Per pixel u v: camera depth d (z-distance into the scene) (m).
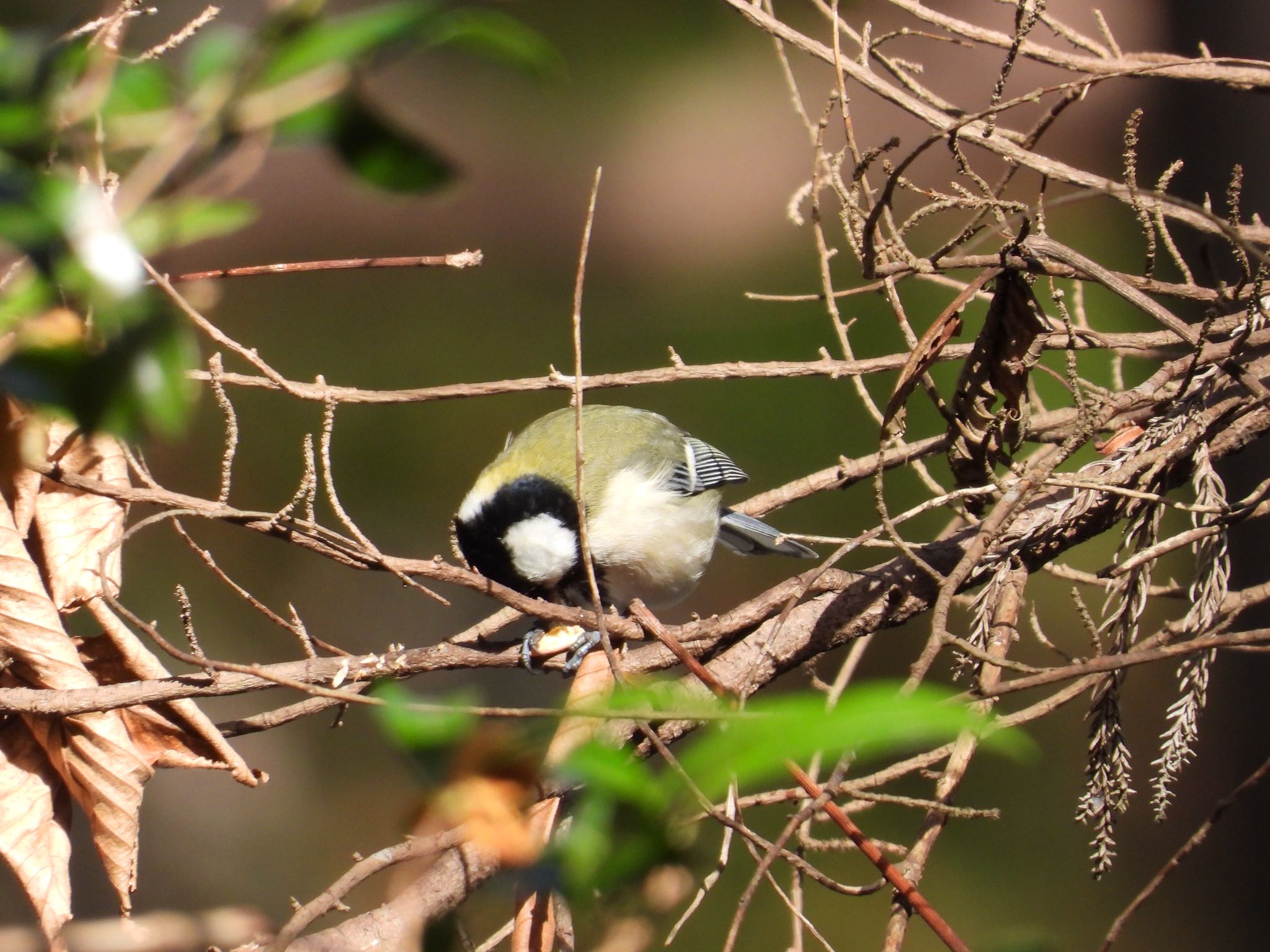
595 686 5.44
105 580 5.20
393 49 2.26
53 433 5.54
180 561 16.69
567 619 5.93
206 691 5.52
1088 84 6.16
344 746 15.63
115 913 13.62
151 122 2.38
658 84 28.61
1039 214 5.83
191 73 2.29
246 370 19.86
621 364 21.23
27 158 2.42
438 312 22.67
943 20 6.94
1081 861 14.35
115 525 5.72
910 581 6.51
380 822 14.63
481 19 2.26
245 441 19.03
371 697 4.34
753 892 4.02
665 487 9.34
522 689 13.95
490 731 2.77
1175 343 6.79
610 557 9.05
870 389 19.67
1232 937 13.85
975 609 6.47
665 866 2.80
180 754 5.73
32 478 5.48
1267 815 14.12
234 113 2.23
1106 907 13.86
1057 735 15.38
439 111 27.39
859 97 24.16
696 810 3.13
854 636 6.51
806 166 26.56
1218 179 14.75
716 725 4.12
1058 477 5.59
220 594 16.31
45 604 5.46
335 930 4.34
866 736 2.26
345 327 22.17
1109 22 22.64
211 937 3.71
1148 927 13.68
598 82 28.91
